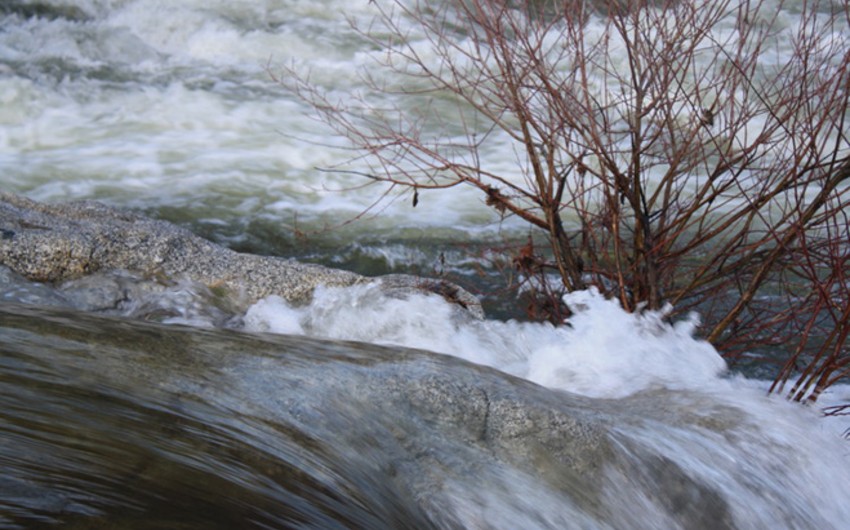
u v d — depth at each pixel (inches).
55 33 535.8
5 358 107.3
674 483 139.6
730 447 155.9
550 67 234.2
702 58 410.6
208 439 99.0
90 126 452.8
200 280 217.8
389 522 98.3
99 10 560.1
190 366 122.5
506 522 117.5
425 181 386.6
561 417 141.1
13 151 420.2
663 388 187.5
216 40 552.1
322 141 434.3
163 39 551.8
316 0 589.0
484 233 337.1
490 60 433.4
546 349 205.3
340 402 126.5
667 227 223.6
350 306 214.5
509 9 228.4
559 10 232.8
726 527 138.5
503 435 135.6
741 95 356.2
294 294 219.5
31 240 210.5
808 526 147.5
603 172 220.4
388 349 153.3
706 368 206.5
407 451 124.0
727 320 221.3
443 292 226.5
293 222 351.3
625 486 135.1
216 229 347.6
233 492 87.7
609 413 153.6
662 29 228.2
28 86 481.1
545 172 340.8
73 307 198.8
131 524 75.8
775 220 324.2
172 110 471.2
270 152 422.3
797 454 160.7
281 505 88.4
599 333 210.2
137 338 128.5
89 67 514.3
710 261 225.9
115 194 377.1
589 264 261.0
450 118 461.4
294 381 127.3
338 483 101.3
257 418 111.5
